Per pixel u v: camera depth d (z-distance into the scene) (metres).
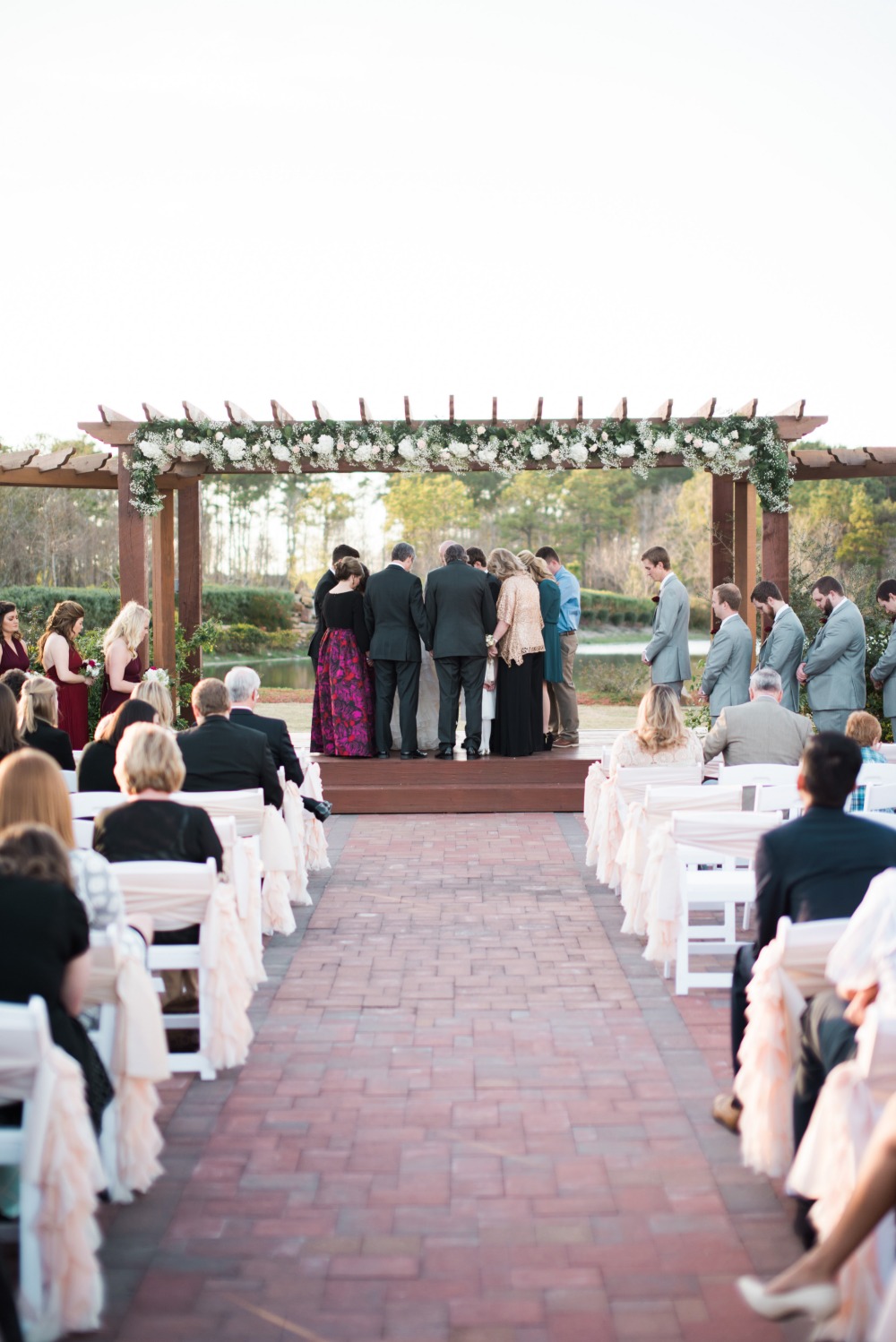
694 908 6.61
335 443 9.23
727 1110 3.70
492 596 9.60
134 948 3.28
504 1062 4.26
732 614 8.63
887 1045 2.51
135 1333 2.60
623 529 40.44
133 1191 3.28
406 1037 4.52
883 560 30.02
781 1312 2.22
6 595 24.12
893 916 2.70
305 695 22.50
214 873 4.00
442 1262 2.90
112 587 25.55
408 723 9.68
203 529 36.09
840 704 8.70
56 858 2.95
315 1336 2.59
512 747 9.78
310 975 5.32
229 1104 3.90
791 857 3.26
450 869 7.56
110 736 5.73
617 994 5.04
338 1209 3.18
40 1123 2.55
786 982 3.21
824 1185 2.59
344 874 7.41
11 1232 2.94
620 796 6.32
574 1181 3.33
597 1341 2.56
